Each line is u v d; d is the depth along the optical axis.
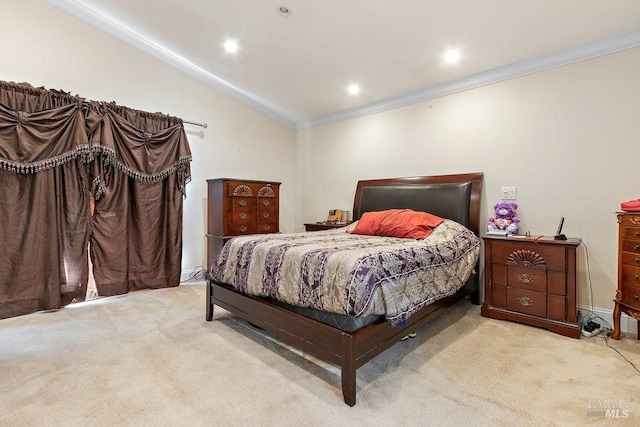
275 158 4.79
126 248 3.26
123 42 3.35
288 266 1.92
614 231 2.42
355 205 4.05
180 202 3.64
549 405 1.46
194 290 3.44
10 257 2.64
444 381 1.68
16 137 2.60
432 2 2.24
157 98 3.59
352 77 3.45
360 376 1.73
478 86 3.12
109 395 1.54
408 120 3.67
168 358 1.92
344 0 2.36
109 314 2.70
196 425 1.34
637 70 2.31
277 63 3.40
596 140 2.49
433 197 3.27
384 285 1.64
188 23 3.00
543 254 2.37
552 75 2.69
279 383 1.66
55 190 2.82
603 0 2.04
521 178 2.87
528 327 2.42
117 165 3.15
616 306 2.18
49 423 1.34
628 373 1.74
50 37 2.92
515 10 2.22
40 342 2.14
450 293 2.27
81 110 2.91
